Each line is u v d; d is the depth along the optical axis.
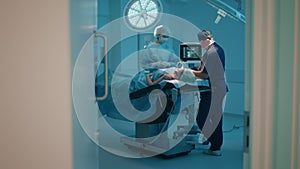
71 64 1.21
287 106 0.83
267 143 0.86
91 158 1.88
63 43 1.19
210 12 6.42
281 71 0.83
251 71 0.88
